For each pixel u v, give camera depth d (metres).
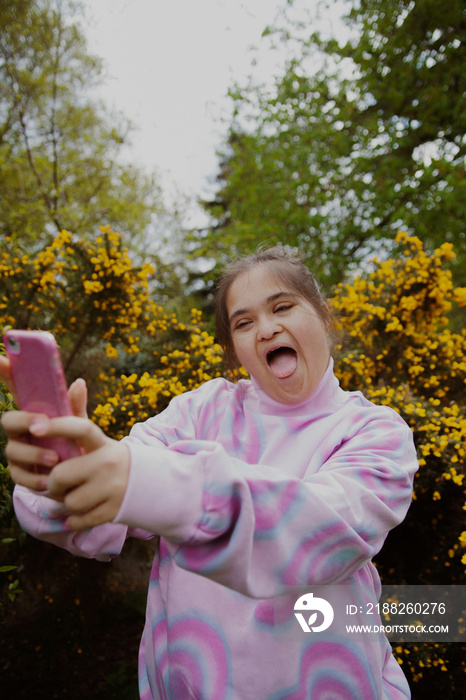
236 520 0.51
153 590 0.89
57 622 2.97
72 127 5.57
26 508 0.68
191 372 2.67
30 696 2.77
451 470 2.02
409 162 4.71
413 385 2.72
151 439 0.89
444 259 2.78
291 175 4.99
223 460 0.52
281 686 0.71
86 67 5.17
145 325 2.98
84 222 5.18
